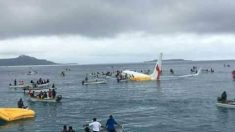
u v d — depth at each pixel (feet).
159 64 500.33
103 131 135.54
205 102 240.32
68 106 236.02
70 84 467.52
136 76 500.74
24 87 399.03
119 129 141.90
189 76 600.80
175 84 422.82
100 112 205.16
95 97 290.97
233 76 510.17
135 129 152.15
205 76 592.60
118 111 207.00
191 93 307.58
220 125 158.92
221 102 216.95
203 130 148.66
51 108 227.81
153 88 371.97
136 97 283.79
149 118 179.83
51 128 160.35
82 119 182.80
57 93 334.44
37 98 267.39
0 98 308.40
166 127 155.74
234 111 197.06
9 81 615.57
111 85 431.43
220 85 392.27
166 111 202.69
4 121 176.04
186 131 147.33
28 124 170.71
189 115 187.01
